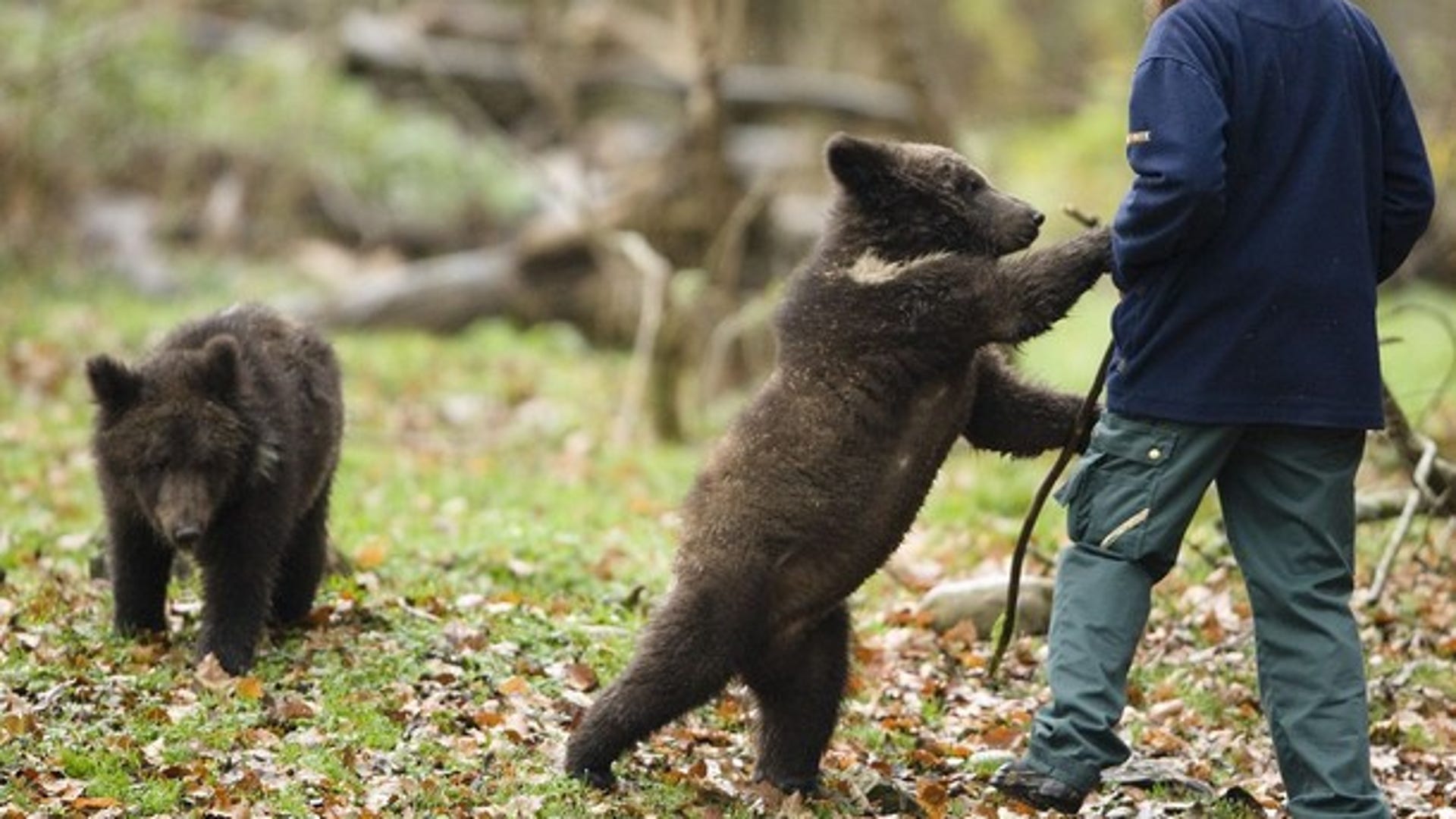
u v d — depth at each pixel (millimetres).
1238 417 8664
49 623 12523
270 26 43594
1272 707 8820
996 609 13609
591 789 9867
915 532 17484
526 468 21797
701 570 9859
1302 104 8734
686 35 28266
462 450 22672
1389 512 14180
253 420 11969
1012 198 10242
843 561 9922
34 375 24484
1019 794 8859
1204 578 14672
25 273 32156
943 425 9930
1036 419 10383
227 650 11867
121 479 11906
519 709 11258
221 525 11992
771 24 45750
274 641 12664
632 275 30438
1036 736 8898
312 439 12742
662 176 29719
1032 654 13094
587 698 11711
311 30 41688
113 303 30891
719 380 27766
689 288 25234
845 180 10086
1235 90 8680
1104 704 8805
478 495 19531
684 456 22766
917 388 9789
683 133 30344
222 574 12008
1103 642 8875
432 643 12438
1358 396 8727
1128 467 8906
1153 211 8438
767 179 26266
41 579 14070
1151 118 8531
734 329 26344
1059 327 32281
